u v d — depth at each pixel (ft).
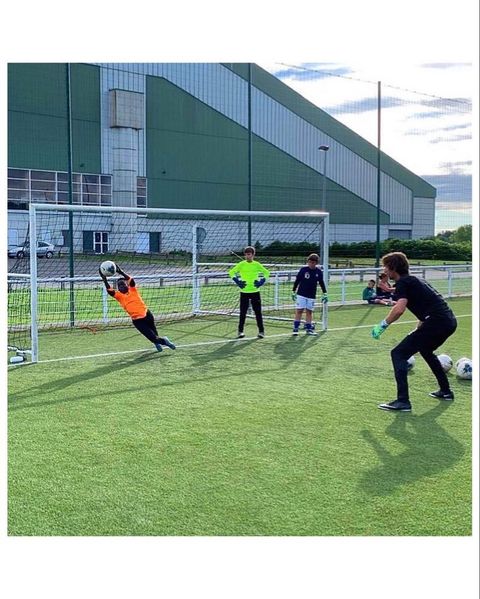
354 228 90.63
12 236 65.62
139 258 55.47
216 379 25.50
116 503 13.83
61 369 27.40
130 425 19.27
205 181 104.78
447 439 18.15
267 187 92.94
